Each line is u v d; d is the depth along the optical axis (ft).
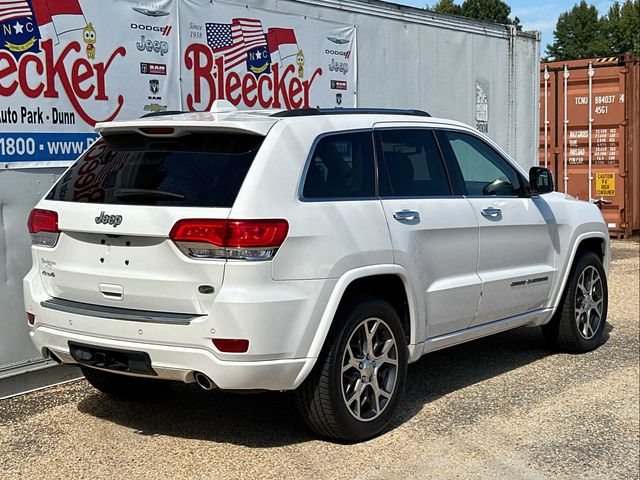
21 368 19.62
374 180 17.03
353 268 15.70
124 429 16.97
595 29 291.99
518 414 18.21
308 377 15.48
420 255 17.43
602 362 22.49
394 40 29.43
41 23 19.51
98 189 15.67
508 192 20.80
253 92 24.45
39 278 16.40
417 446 16.22
